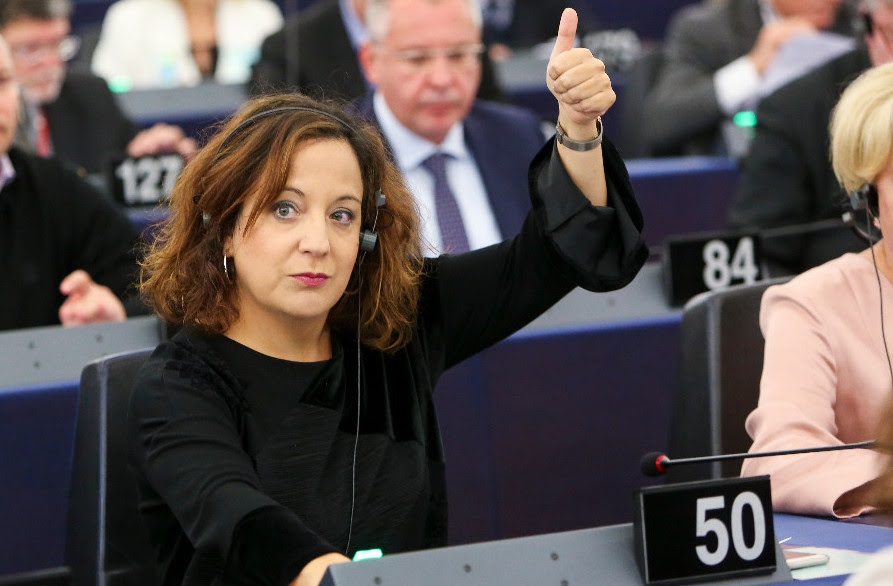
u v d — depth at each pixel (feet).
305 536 17.06
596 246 20.85
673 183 47.91
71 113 52.54
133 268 37.78
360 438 20.58
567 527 31.53
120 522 22.33
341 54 52.03
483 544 16.67
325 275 19.61
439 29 39.27
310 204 19.61
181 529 19.43
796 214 40.70
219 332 20.30
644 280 33.86
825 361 24.66
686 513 17.13
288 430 19.95
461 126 40.83
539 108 65.82
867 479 22.20
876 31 39.73
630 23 82.07
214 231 20.04
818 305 25.05
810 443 23.43
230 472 18.22
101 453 22.43
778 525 21.76
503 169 40.78
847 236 38.83
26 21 50.42
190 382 19.49
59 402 28.07
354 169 19.89
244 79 64.85
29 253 36.76
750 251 34.22
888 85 24.02
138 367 22.95
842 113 24.39
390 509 20.48
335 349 20.93
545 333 31.22
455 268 22.36
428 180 39.99
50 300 36.88
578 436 31.53
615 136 65.67
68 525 23.35
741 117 54.60
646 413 31.99
